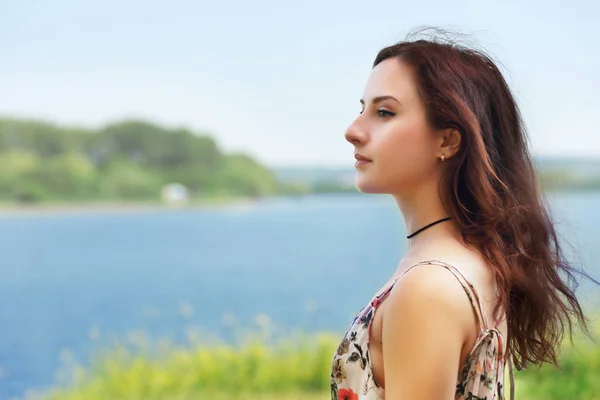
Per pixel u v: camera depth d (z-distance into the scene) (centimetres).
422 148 137
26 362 1226
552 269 151
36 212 5200
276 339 712
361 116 141
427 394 124
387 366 128
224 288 2148
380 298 135
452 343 126
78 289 2194
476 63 144
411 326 126
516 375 503
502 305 139
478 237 137
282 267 2586
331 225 4216
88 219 4947
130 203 5366
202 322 1584
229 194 5634
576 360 501
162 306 1845
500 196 142
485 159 136
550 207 155
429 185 139
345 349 138
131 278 2412
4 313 1794
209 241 3606
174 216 5175
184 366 661
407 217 143
